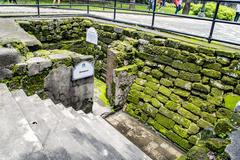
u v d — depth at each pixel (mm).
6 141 1611
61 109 2793
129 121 4504
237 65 3529
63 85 3225
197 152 2141
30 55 3117
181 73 4195
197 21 11625
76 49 6961
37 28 5922
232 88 3594
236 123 2258
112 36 5809
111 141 2596
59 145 1694
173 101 4195
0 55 2514
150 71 4734
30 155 1502
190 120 3881
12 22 5242
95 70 6531
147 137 4062
